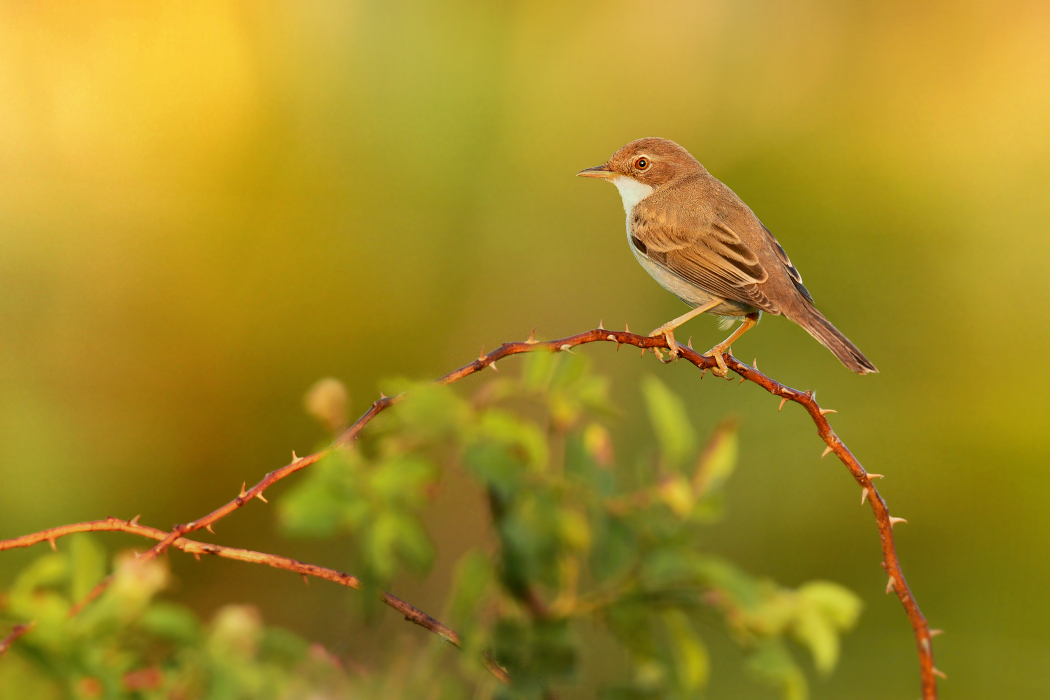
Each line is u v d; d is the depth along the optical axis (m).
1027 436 12.12
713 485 4.23
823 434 4.88
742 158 16.44
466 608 3.73
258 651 3.23
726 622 4.20
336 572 3.70
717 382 12.95
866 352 13.63
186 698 3.11
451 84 15.94
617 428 12.46
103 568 3.22
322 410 3.65
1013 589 10.91
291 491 3.44
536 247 15.12
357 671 3.46
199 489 11.46
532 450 3.89
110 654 3.12
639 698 4.08
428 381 3.74
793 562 11.38
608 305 14.79
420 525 3.48
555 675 4.03
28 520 10.52
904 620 10.67
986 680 9.76
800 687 4.12
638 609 4.15
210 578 9.94
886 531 4.79
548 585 4.20
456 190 15.33
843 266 14.83
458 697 3.49
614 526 4.02
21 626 2.98
